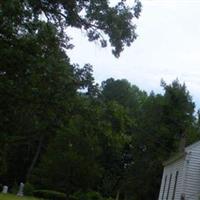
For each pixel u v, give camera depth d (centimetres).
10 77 1894
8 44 1880
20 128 2152
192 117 6975
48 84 1945
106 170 7688
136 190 6656
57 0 2017
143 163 6850
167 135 6825
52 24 1983
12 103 1962
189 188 3238
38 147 7194
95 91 2173
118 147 2312
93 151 4825
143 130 7006
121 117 2248
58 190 6512
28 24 1917
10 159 7388
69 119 2125
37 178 6669
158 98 7219
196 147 3294
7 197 4697
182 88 7031
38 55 1908
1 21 1820
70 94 2022
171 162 3909
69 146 4803
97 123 2188
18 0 1764
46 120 2122
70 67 2078
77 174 5156
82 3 2077
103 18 2053
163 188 4081
